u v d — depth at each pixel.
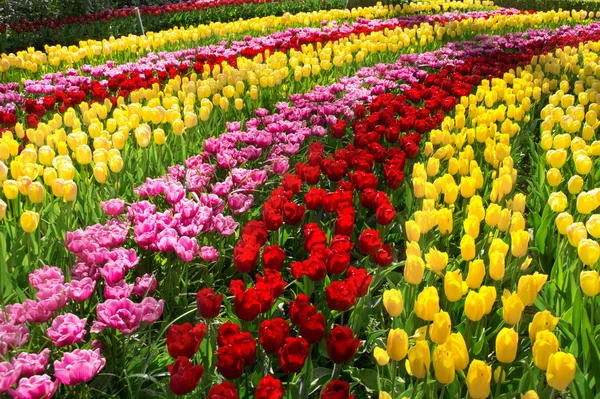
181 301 3.43
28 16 15.43
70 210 3.71
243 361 2.35
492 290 2.48
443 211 3.30
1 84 7.73
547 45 11.40
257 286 2.73
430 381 2.47
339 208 3.76
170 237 3.19
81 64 10.09
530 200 5.17
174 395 2.55
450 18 15.73
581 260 3.20
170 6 18.05
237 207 3.91
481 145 5.77
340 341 2.38
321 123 6.18
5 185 3.59
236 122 5.64
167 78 8.41
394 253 4.34
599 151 4.71
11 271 3.27
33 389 2.11
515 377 2.82
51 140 4.85
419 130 5.75
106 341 2.81
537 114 7.65
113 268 2.85
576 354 2.73
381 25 13.46
